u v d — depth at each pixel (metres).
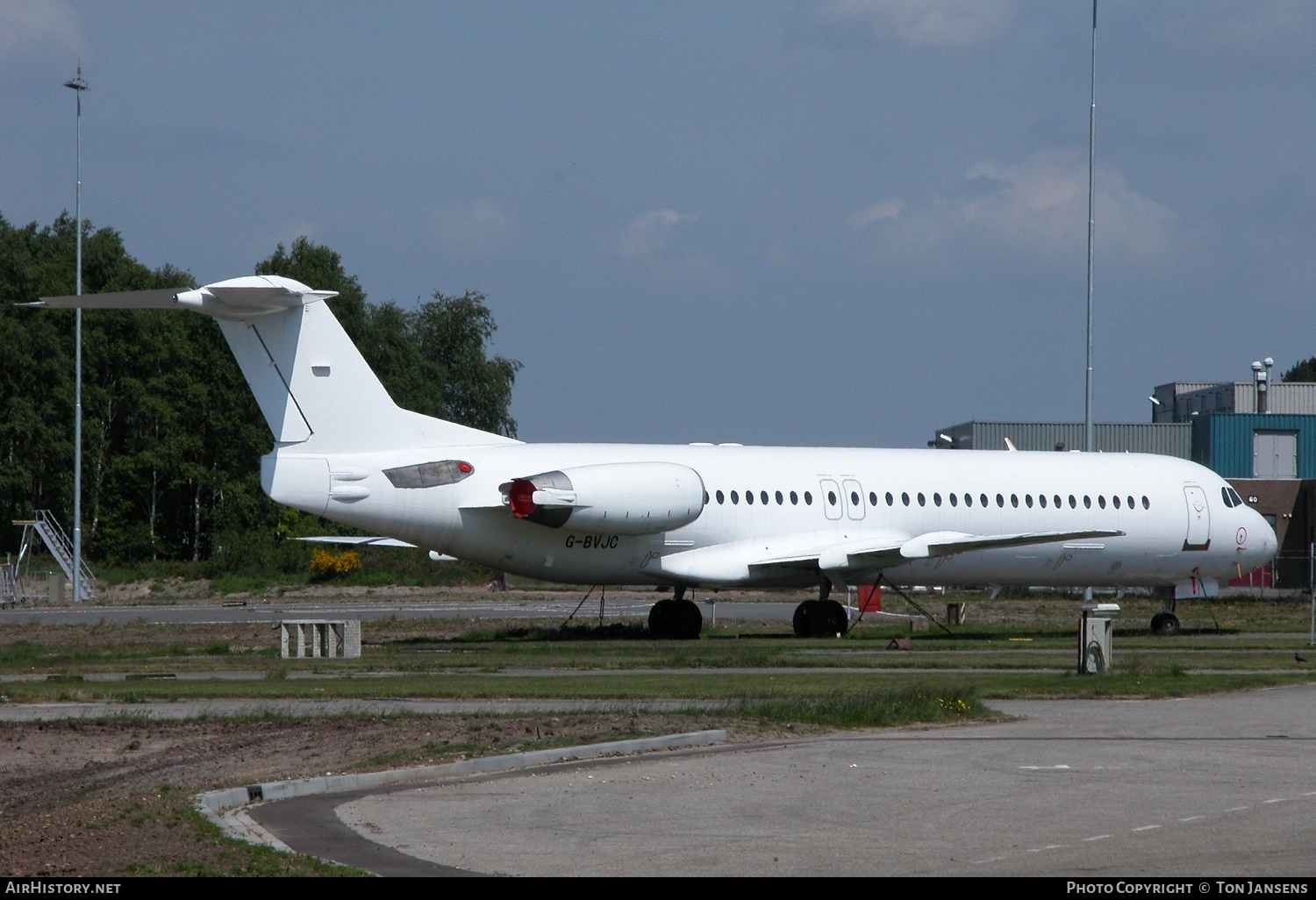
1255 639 92.56
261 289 74.19
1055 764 37.91
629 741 40.12
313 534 196.12
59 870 25.12
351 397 80.50
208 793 32.00
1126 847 27.70
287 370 79.00
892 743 41.78
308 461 79.00
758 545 89.69
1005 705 52.09
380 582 162.62
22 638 86.88
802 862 26.41
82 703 51.75
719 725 43.69
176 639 85.81
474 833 28.91
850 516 92.19
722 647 78.50
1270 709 51.19
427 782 34.97
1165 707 51.66
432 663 67.38
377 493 80.25
